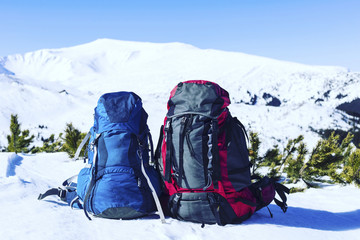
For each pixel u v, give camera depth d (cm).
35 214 288
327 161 582
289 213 359
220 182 285
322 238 271
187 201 289
